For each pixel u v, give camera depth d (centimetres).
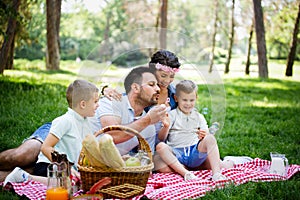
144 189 321
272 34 2045
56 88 875
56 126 346
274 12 1956
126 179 308
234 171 377
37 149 368
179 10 2812
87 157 308
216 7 1923
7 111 634
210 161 369
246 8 2077
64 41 2494
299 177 378
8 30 883
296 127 659
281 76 1559
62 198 293
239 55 2509
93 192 297
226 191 330
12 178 338
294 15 1859
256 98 974
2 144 473
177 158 377
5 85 839
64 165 298
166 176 369
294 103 913
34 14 1895
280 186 342
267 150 502
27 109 655
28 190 326
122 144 339
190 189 331
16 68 1320
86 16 2584
